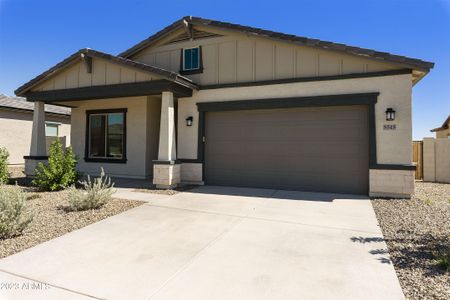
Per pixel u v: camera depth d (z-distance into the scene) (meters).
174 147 9.22
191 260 3.69
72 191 6.48
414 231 4.79
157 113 12.11
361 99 7.84
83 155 12.58
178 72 10.19
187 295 2.84
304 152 8.65
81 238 4.50
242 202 7.07
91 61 9.60
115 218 5.63
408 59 7.24
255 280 3.15
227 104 9.33
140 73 8.91
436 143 11.59
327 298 2.79
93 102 12.38
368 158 7.93
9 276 3.24
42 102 10.92
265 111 9.11
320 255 3.84
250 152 9.27
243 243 4.30
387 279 3.15
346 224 5.25
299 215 5.88
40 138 10.80
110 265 3.53
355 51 7.74
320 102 8.25
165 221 5.44
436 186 10.12
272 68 8.93
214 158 9.69
